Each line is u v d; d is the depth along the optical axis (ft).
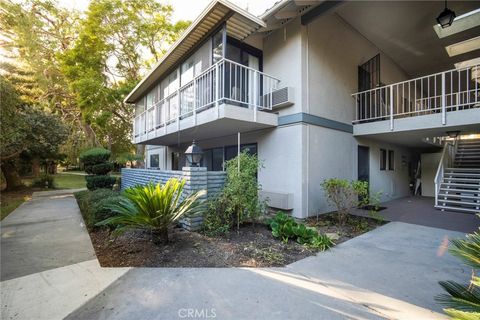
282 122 21.84
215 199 15.19
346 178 24.73
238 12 17.53
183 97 25.57
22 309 7.59
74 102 64.49
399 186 34.55
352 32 26.35
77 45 53.16
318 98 22.02
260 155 23.98
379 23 25.67
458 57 33.24
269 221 16.01
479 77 28.89
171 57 26.61
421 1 22.00
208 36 21.27
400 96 36.14
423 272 10.27
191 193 14.17
